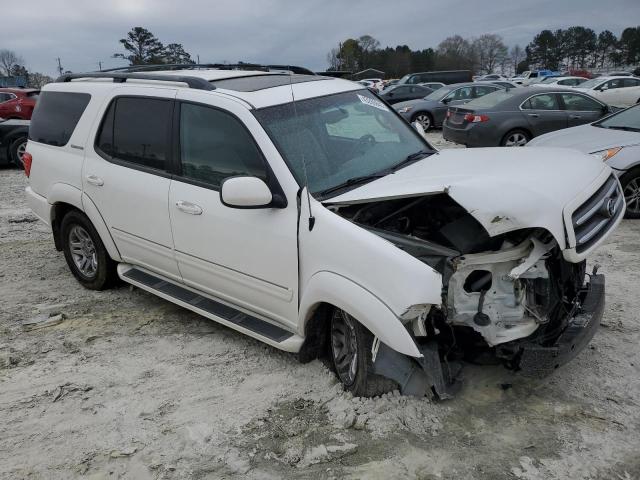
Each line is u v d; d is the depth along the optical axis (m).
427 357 3.11
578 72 51.00
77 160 4.94
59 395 3.64
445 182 3.20
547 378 3.64
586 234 3.13
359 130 4.13
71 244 5.36
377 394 3.35
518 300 3.20
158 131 4.26
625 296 4.88
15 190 10.22
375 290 3.03
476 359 3.40
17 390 3.72
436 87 27.25
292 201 3.46
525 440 3.11
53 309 4.96
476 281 3.21
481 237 3.19
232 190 3.37
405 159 4.12
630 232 6.82
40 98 5.57
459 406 3.38
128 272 4.86
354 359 3.40
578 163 3.57
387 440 3.12
